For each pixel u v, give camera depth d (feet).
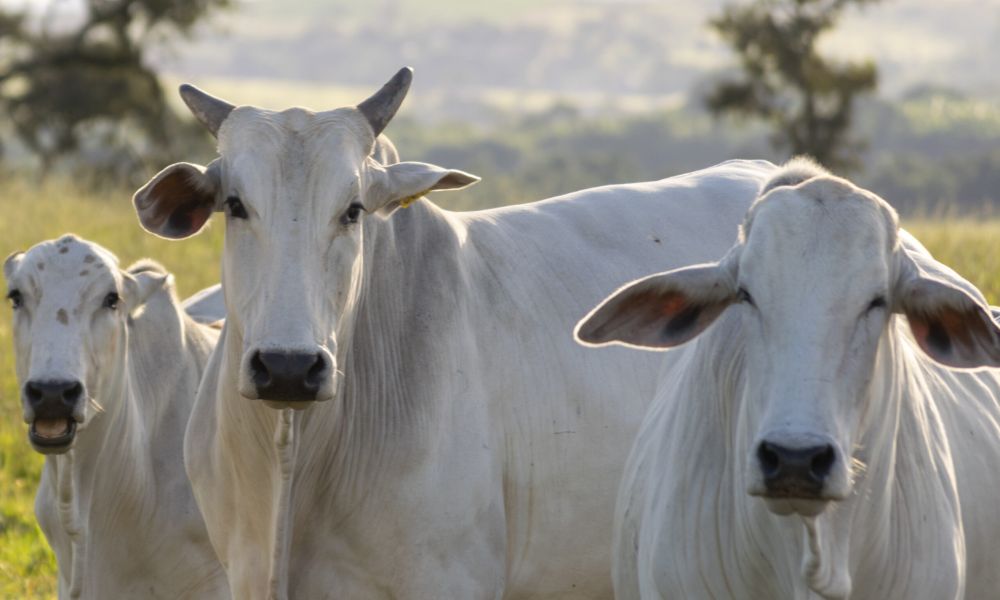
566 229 33.55
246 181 27.35
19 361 36.58
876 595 24.31
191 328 40.73
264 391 26.16
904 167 342.44
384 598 29.35
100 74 195.72
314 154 27.50
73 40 199.52
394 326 29.84
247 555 30.22
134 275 38.58
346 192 27.45
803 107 207.92
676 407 27.20
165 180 28.71
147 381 38.75
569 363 31.37
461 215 33.09
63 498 35.88
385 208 29.35
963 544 25.61
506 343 30.94
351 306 28.25
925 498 24.56
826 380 21.94
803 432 21.35
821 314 22.26
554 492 30.96
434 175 29.17
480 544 29.71
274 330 26.21
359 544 29.22
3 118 198.90
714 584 25.44
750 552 24.70
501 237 32.50
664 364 31.24
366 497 29.17
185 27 198.70
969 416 27.02
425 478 29.09
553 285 32.24
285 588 28.84
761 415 22.57
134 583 37.86
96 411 35.70
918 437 24.77
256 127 27.84
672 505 25.94
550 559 31.19
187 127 201.98
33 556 45.16
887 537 24.04
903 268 23.25
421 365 29.68
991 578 26.81
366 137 28.43
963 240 71.72
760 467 21.48
